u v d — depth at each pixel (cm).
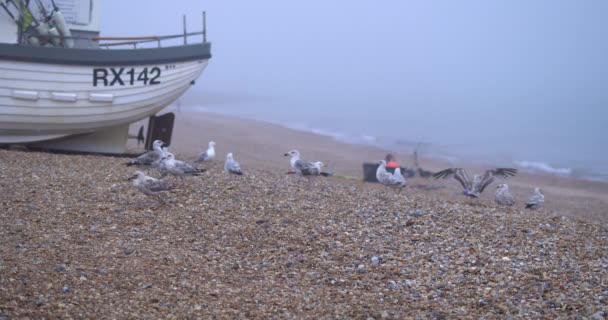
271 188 1454
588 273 966
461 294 905
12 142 1752
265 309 841
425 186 2230
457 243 1112
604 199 2316
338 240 1115
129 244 1049
